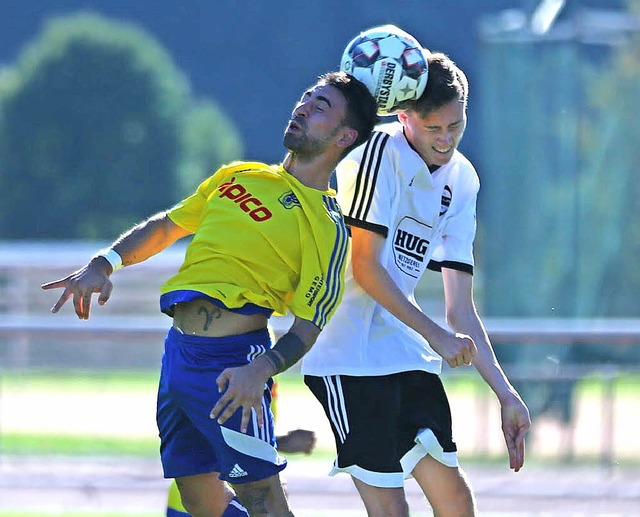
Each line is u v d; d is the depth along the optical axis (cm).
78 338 3033
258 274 1691
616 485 3319
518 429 1850
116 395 4378
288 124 1727
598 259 5703
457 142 1827
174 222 1802
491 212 5719
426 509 3036
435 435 1852
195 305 1705
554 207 5628
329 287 1675
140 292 7138
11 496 3225
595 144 5716
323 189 1738
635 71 5725
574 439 3869
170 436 1784
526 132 5641
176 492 2019
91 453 3766
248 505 1720
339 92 1711
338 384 1839
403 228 1850
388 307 1762
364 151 1797
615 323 3244
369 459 1820
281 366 1623
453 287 1939
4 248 11144
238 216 1706
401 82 1747
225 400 1580
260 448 1694
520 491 3259
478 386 3650
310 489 3272
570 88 5628
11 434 4056
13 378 4316
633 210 5728
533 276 5609
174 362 1723
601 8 13038
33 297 6931
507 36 5684
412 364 1850
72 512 3005
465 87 1828
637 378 3381
